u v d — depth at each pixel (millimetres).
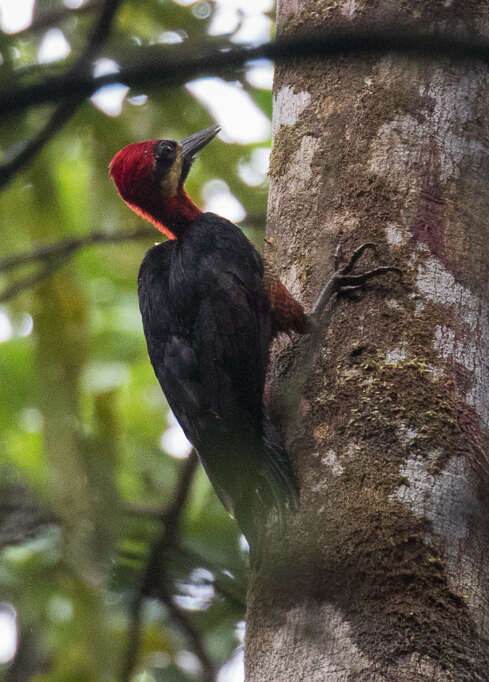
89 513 9375
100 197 10594
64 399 9562
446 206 7645
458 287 7379
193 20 9102
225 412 7863
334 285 7512
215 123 10406
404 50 3420
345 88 8148
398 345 7137
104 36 5504
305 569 6488
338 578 6387
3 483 11453
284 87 8570
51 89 3439
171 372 8328
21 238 9898
